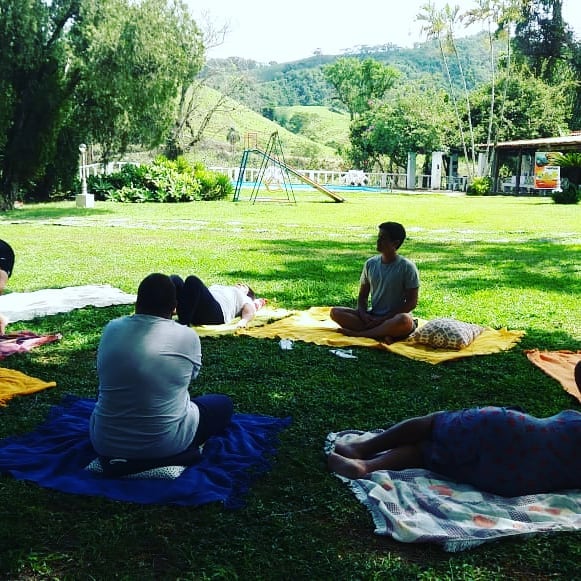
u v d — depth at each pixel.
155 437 3.49
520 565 2.87
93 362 5.64
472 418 3.48
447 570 2.83
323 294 8.64
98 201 26.39
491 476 3.38
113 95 24.08
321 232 16.64
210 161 54.91
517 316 7.53
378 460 3.64
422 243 14.55
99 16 22.77
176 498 3.29
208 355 5.84
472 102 45.75
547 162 35.16
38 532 3.04
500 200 30.78
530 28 47.34
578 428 3.39
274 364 5.62
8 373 5.15
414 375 5.43
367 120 53.12
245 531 3.08
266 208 24.52
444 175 49.09
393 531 3.06
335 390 5.03
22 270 10.05
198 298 6.55
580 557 2.92
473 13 40.16
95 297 7.99
